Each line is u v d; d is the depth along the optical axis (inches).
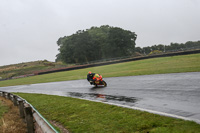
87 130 244.7
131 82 606.2
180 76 550.9
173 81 490.6
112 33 3422.7
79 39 3412.9
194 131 181.0
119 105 333.4
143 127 216.8
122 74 914.1
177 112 249.3
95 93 522.9
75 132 247.6
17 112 397.1
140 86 504.4
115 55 3499.0
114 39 3348.9
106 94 477.7
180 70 688.4
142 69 994.1
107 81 738.8
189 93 339.3
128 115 268.1
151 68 963.3
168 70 751.7
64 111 370.3
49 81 1263.5
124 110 295.4
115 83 648.4
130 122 239.3
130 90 473.7
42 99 568.4
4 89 1262.3
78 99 463.5
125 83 607.8
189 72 601.6
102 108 335.0
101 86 638.5
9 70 3499.0
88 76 640.4
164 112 256.8
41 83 1221.7
